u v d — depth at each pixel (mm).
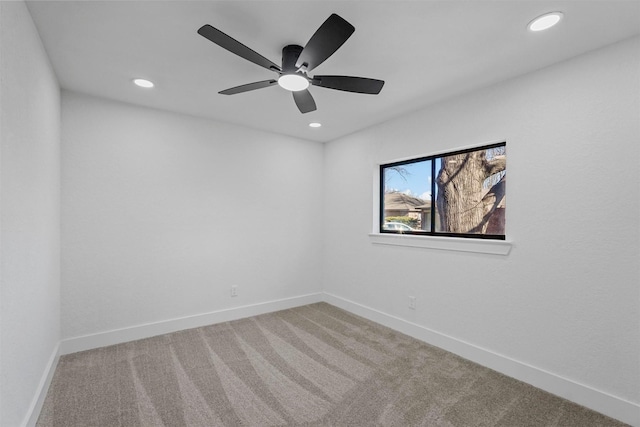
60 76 2268
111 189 2725
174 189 3053
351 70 2154
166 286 3012
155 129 2945
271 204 3725
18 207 1407
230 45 1510
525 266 2174
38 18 1594
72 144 2545
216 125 3309
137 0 1459
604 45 1824
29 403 1607
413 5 1490
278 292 3785
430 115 2816
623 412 1746
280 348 2682
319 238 4160
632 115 1736
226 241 3381
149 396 1969
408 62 2041
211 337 2910
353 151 3717
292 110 2977
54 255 2250
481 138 2426
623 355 1762
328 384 2125
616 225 1790
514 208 2234
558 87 2023
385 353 2596
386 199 3455
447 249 2666
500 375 2252
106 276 2705
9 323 1298
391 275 3197
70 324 2545
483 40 1781
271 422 1743
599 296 1850
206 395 1987
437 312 2748
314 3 1482
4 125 1230
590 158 1885
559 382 1996
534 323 2127
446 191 2865
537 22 1607
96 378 2170
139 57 2002
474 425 1718
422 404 1904
